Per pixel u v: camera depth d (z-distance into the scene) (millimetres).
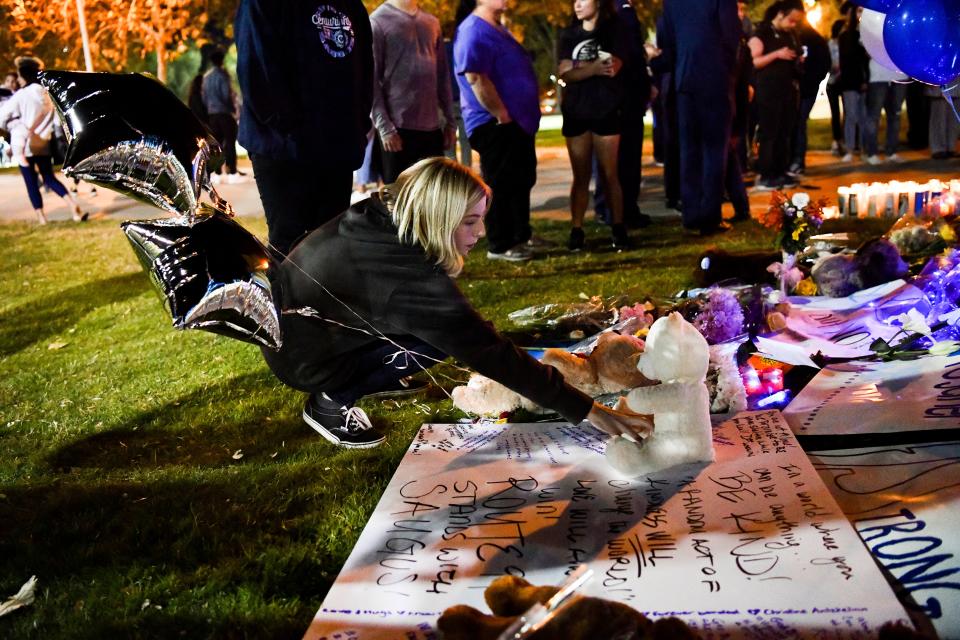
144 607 2631
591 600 2049
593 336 4320
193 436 4051
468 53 6660
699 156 7477
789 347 4129
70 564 2924
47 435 4184
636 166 8195
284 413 4215
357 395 3738
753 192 9922
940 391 3527
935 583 2373
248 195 12984
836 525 2666
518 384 3045
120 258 8586
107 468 3766
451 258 3086
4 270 8359
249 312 2883
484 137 6953
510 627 1953
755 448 3248
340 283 3252
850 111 11820
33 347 5801
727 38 7176
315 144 4898
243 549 2914
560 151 16922
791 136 10406
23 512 3338
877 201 7742
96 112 2904
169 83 29547
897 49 4164
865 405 3514
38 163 11180
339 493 3264
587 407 3061
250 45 4707
